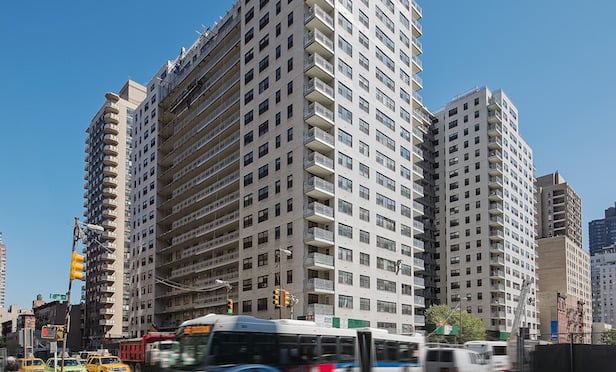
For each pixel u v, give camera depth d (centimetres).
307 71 5881
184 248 8606
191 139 8381
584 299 15975
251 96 6700
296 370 2062
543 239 15112
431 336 7594
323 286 5409
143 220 9600
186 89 8656
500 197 10544
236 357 1884
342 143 5975
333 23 6119
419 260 7256
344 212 5841
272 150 6178
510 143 11456
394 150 6875
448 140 11450
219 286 7019
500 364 2933
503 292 10275
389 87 6969
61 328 2647
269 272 5903
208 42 8225
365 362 2380
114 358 3962
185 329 1945
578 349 1991
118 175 13175
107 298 12306
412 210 7081
